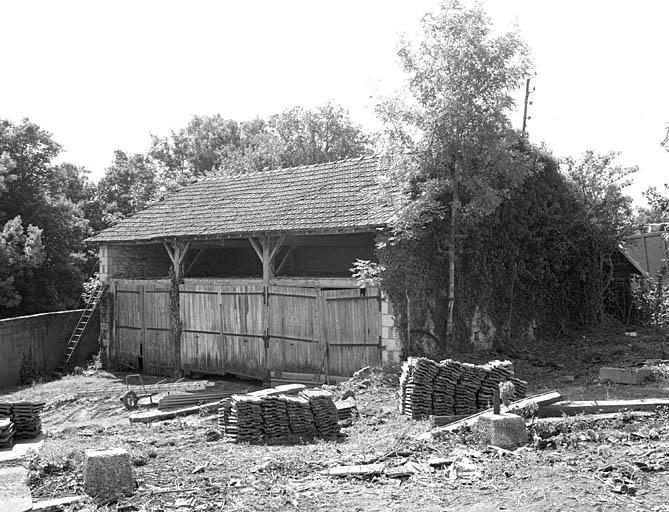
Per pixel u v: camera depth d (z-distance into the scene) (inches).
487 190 687.7
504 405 422.9
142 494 297.0
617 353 775.1
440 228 722.2
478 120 686.5
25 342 914.7
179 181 1099.3
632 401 450.6
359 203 741.9
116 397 738.8
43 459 344.5
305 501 281.7
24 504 277.7
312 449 398.0
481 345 779.4
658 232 1262.3
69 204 1318.9
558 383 609.6
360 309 701.3
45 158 1307.8
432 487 295.7
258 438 436.8
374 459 345.7
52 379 926.4
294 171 933.2
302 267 901.8
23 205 1241.4
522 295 864.9
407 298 684.1
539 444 356.5
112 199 1843.0
